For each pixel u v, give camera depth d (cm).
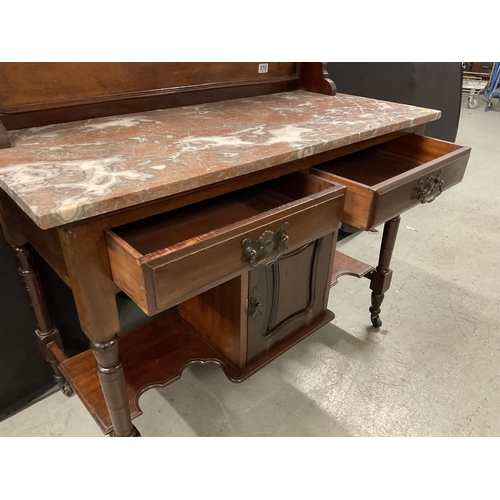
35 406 138
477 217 262
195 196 88
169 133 105
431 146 136
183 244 73
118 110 120
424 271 210
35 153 89
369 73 216
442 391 147
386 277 160
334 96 156
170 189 77
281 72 158
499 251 228
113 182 76
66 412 136
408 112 134
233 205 112
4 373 133
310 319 148
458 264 216
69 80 109
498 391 147
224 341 129
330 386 148
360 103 146
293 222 91
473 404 142
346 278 205
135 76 120
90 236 75
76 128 107
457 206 274
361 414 138
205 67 135
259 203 113
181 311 143
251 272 114
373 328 174
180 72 129
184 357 129
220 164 85
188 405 140
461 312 184
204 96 137
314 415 138
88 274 78
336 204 100
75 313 146
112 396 95
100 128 108
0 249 118
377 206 104
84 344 154
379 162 145
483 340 169
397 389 147
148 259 69
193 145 96
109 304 84
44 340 129
